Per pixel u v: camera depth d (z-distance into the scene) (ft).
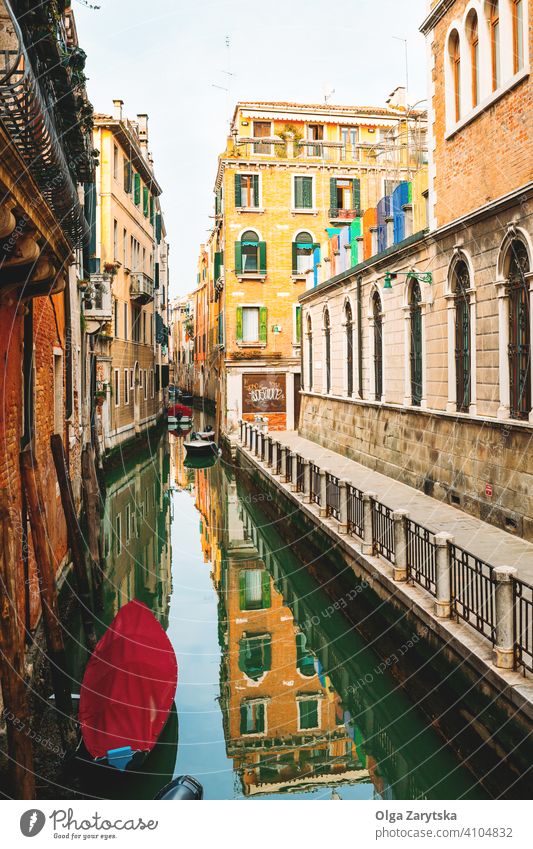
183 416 153.79
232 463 88.33
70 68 28.43
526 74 30.50
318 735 25.96
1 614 15.80
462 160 37.96
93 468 40.11
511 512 33.22
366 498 32.73
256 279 99.86
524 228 31.35
